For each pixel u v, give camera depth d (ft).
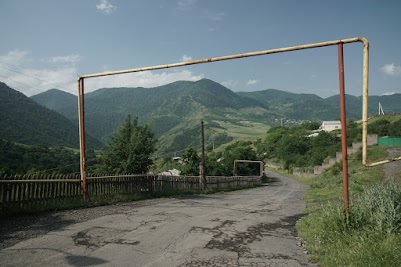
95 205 41.50
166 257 20.17
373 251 17.62
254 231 28.81
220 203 51.80
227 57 29.63
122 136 84.99
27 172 110.63
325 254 20.22
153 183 61.26
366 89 23.93
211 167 187.83
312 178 187.11
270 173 275.59
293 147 294.87
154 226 29.19
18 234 24.75
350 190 58.34
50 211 35.42
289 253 21.75
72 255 20.06
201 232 27.45
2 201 31.94
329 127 390.21
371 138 169.78
